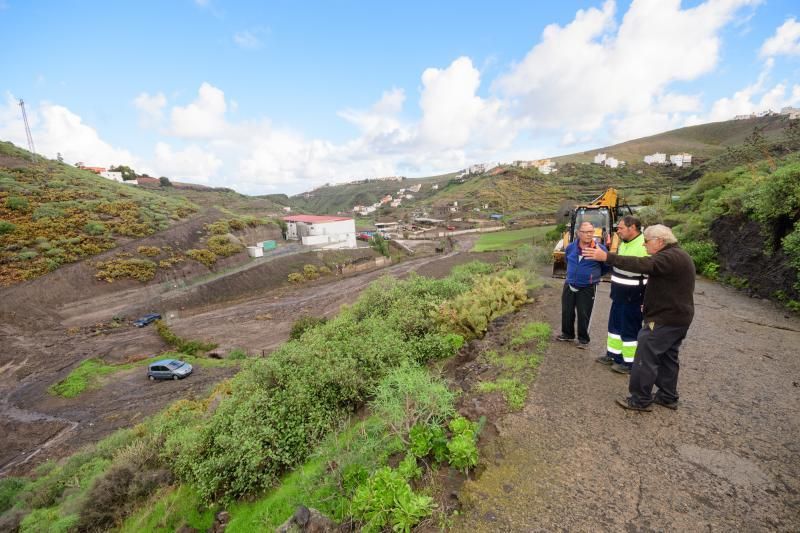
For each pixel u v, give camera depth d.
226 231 48.62
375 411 4.81
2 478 12.52
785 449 3.04
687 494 2.61
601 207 10.12
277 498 4.86
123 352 23.64
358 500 2.74
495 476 2.89
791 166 7.89
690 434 3.29
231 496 5.84
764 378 4.32
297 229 67.62
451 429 3.37
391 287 11.68
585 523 2.40
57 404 17.48
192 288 36.31
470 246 70.56
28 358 22.58
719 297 8.23
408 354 7.09
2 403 17.83
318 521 2.82
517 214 108.00
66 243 34.16
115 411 16.55
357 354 7.36
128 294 32.62
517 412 3.77
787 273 7.46
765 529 2.28
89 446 12.54
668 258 3.26
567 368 4.71
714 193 15.34
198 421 10.30
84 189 46.62
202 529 5.67
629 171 142.00
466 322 7.79
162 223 43.94
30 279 29.23
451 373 5.88
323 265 50.47
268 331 27.75
